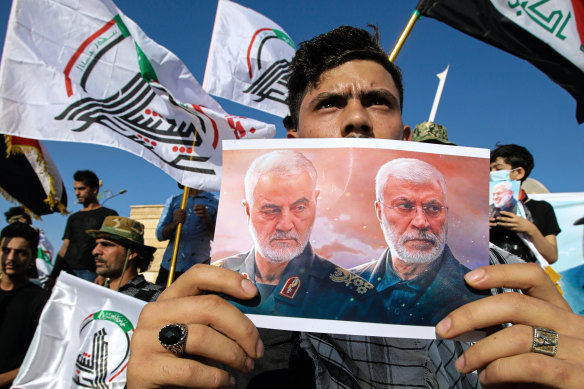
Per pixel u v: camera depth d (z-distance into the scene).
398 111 1.25
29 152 3.83
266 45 4.27
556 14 2.78
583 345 0.73
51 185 3.93
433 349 1.03
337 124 1.19
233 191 0.97
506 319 0.77
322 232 0.94
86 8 3.01
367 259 0.92
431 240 0.92
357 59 1.24
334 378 1.00
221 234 0.95
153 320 0.83
